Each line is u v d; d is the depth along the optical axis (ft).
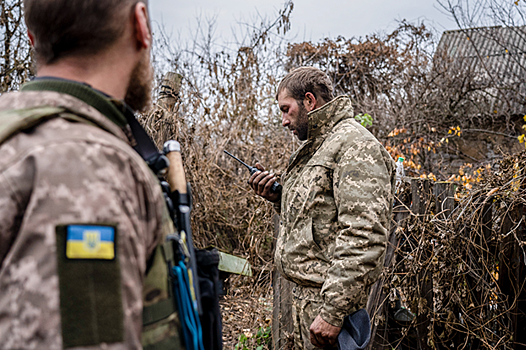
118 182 1.94
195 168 12.50
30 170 1.79
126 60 2.38
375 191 5.11
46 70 2.27
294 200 5.75
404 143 23.71
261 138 15.14
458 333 7.89
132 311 1.87
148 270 2.23
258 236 10.50
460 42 30.68
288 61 19.54
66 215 1.75
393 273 7.80
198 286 2.66
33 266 1.69
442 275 7.66
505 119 25.16
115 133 2.23
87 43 2.23
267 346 9.03
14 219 1.77
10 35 11.36
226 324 9.73
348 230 5.03
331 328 4.95
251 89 15.39
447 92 25.53
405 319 7.80
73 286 1.71
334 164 5.50
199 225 12.77
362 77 26.84
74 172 1.81
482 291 7.53
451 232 7.67
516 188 7.36
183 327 2.36
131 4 2.35
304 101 6.26
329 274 5.05
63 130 1.93
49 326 1.66
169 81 11.15
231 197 13.37
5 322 1.68
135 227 1.98
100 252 1.78
